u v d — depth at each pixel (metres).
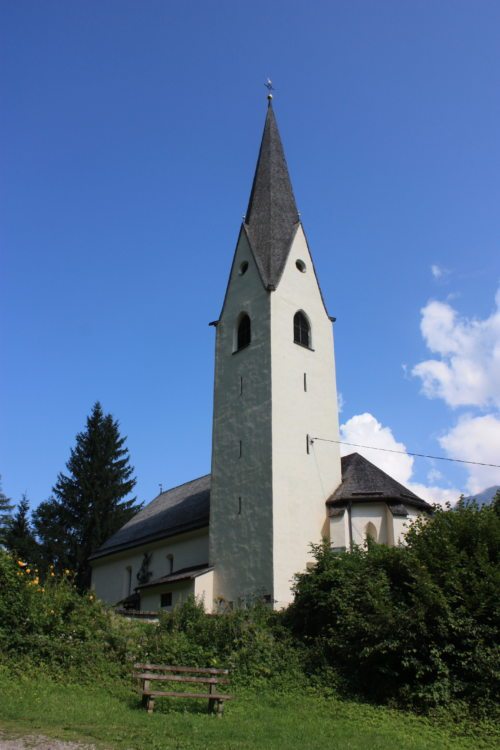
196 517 42.25
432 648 18.19
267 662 20.92
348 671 20.03
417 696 17.67
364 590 21.27
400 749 13.61
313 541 34.31
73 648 18.97
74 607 21.03
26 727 12.64
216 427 39.00
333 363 40.53
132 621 23.97
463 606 18.45
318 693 18.83
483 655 17.55
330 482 36.56
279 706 17.55
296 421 36.41
